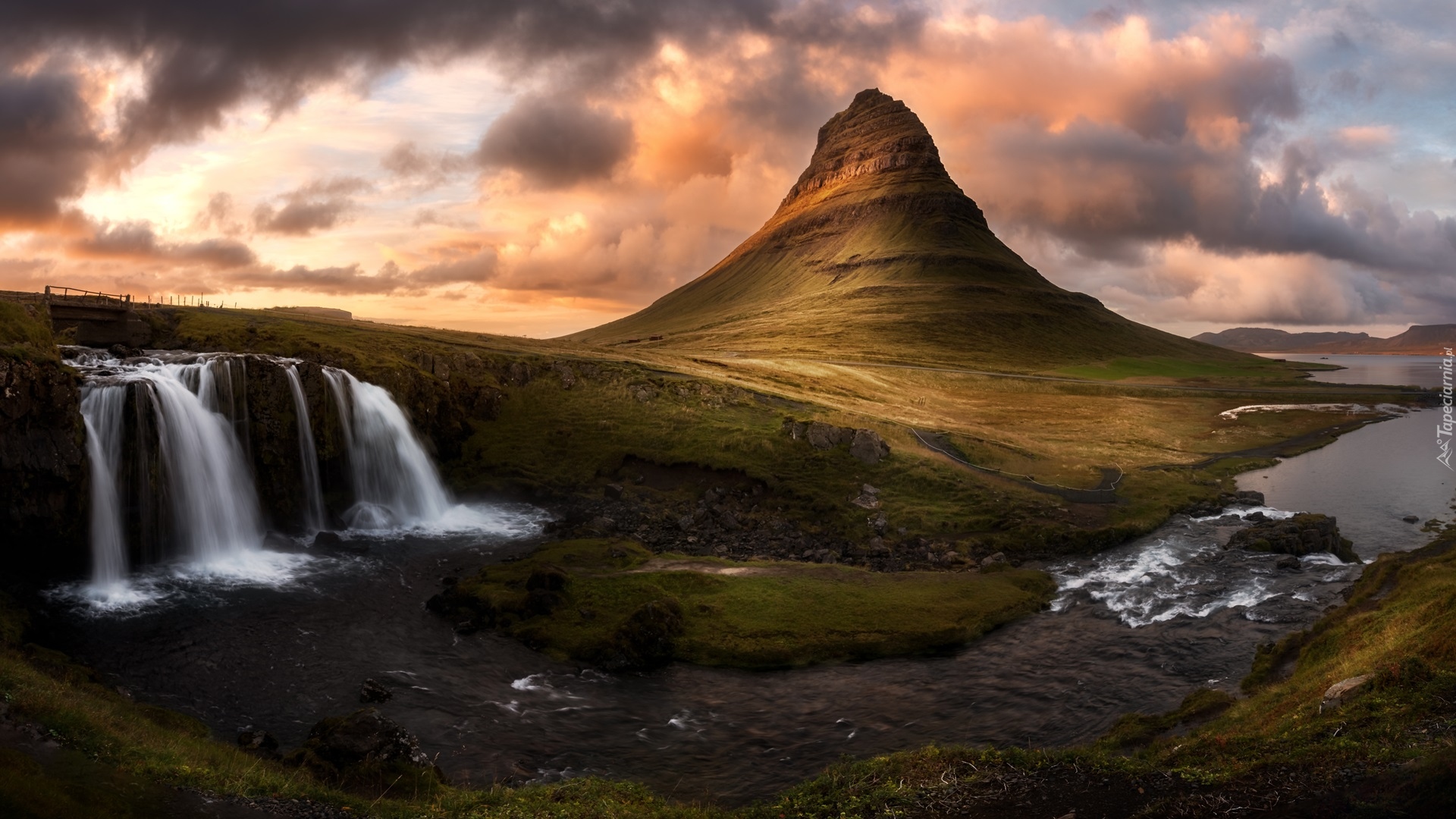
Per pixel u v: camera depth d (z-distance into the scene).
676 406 80.38
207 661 33.41
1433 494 74.19
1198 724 26.02
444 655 36.06
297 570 46.53
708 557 50.53
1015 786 19.08
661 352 138.88
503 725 29.67
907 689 33.50
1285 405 148.62
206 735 25.69
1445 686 18.83
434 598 42.41
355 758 23.11
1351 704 19.53
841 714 31.20
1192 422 123.19
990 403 135.88
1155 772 18.89
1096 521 59.75
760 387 93.94
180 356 54.94
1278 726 20.34
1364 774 16.34
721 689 33.81
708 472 68.12
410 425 66.69
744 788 25.30
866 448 69.81
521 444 72.81
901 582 45.56
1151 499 66.19
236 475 51.84
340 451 59.03
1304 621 38.50
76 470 41.34
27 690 19.75
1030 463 74.81
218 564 46.50
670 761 27.22
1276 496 73.38
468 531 57.41
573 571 46.06
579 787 22.41
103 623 36.59
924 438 77.94
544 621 39.31
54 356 45.34
